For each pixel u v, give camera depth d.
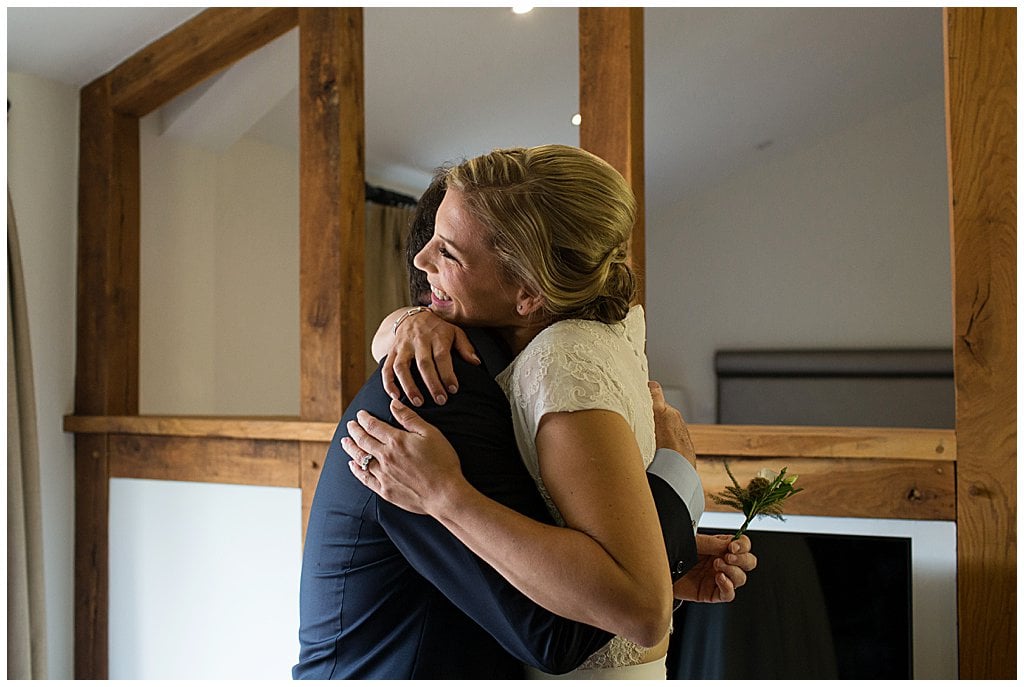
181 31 2.96
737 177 5.31
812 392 5.02
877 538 1.98
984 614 1.93
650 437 1.15
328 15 2.71
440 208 1.13
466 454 1.03
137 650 2.98
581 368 1.03
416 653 1.09
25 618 2.69
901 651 1.94
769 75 4.03
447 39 3.31
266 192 3.93
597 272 1.08
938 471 1.99
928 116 4.88
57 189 3.10
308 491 2.68
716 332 5.34
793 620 2.03
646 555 0.96
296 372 4.11
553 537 0.95
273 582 2.74
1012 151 1.92
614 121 2.31
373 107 3.77
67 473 3.10
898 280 4.94
